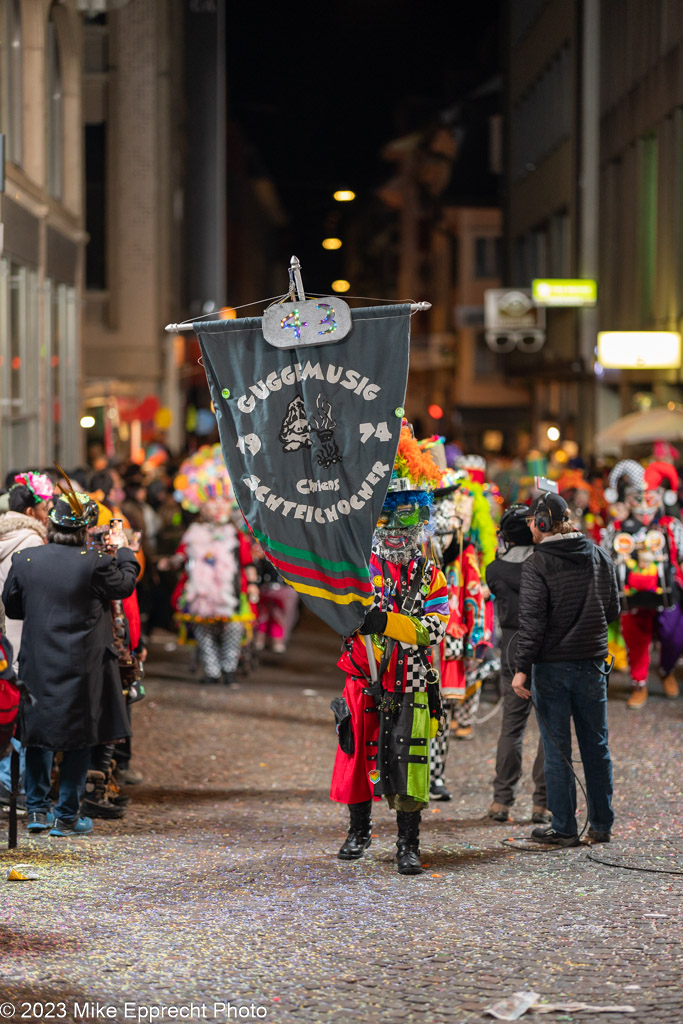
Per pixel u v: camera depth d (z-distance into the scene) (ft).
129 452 131.34
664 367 94.84
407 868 27.86
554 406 152.46
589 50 126.41
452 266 218.79
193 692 53.36
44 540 32.76
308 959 22.54
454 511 35.04
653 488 50.88
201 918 24.75
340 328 26.48
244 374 26.91
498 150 184.85
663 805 34.06
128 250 143.74
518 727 32.94
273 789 36.55
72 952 22.68
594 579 30.32
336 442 26.68
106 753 33.04
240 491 26.96
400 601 27.81
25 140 78.95
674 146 98.12
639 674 49.44
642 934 23.68
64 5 85.20
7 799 33.42
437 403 245.45
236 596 54.34
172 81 154.40
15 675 29.19
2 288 69.77
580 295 118.42
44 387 80.53
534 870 28.27
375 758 28.71
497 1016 19.81
